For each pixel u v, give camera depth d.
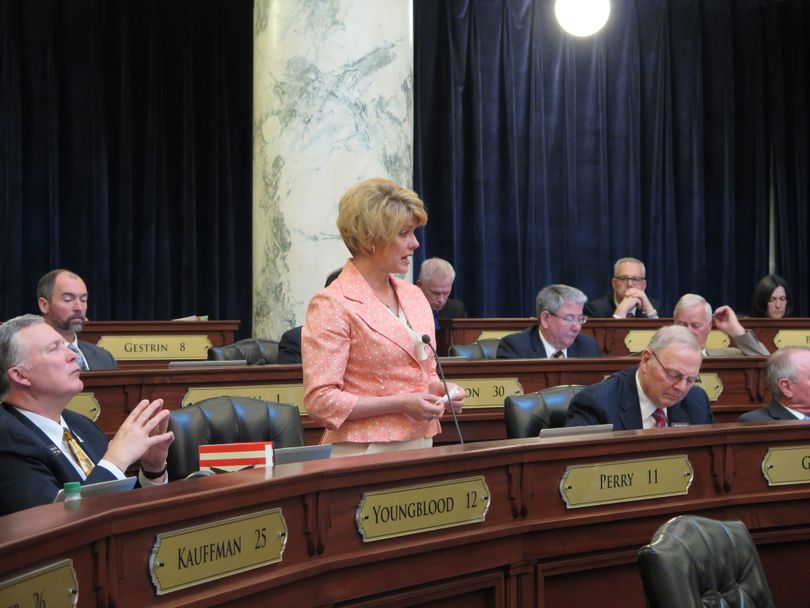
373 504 2.47
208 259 8.69
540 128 9.60
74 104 8.20
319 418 2.73
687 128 10.10
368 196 2.78
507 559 2.78
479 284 9.33
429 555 2.59
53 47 8.16
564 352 5.46
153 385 4.29
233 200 8.78
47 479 2.74
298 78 6.06
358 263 2.87
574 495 2.89
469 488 2.68
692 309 5.37
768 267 10.50
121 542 1.92
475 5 9.43
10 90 7.98
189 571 2.04
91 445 3.15
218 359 5.33
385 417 2.76
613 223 9.91
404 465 2.51
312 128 6.04
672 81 10.10
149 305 8.40
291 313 6.11
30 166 8.09
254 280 6.41
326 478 2.37
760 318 7.40
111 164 8.38
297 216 6.06
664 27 10.05
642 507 3.00
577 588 2.96
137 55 8.46
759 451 3.23
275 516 2.26
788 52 10.44
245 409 3.46
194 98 8.66
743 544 2.34
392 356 2.78
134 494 2.06
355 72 6.05
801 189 10.42
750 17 10.31
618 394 3.63
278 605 2.27
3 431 2.77
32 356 2.88
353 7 6.06
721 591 2.26
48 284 4.89
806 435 3.28
